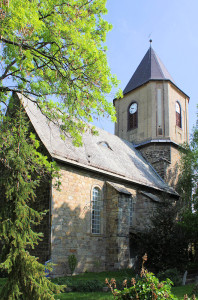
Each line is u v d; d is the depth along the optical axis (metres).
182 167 23.42
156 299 5.27
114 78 10.96
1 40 8.91
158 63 29.34
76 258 14.48
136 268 14.88
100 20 11.28
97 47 11.23
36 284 5.35
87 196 16.08
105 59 10.67
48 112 11.79
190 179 22.28
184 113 29.33
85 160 16.38
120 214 16.72
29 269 5.46
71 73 10.71
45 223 13.95
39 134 15.21
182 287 11.98
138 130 27.45
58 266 13.45
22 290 5.39
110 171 17.59
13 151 6.29
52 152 14.43
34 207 14.66
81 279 12.55
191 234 16.86
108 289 11.17
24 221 5.77
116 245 16.16
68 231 14.42
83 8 10.72
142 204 19.53
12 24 8.09
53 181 14.19
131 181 18.92
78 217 15.20
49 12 9.98
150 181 21.59
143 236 15.24
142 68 29.91
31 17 8.06
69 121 11.53
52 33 9.88
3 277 11.17
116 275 14.41
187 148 23.31
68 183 15.06
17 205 5.77
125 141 26.61
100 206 16.88
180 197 23.59
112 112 11.03
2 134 8.84
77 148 17.20
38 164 11.31
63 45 10.30
